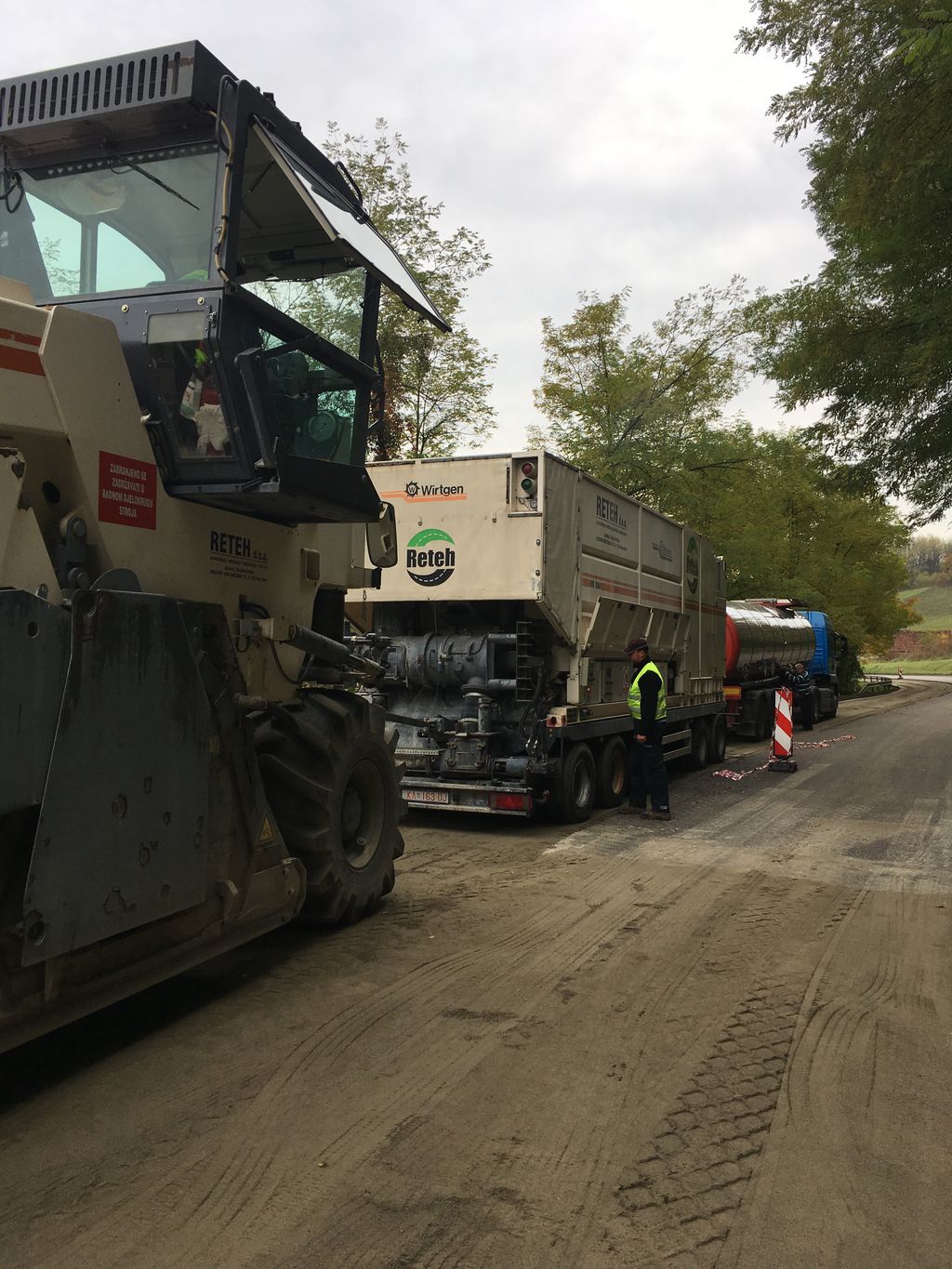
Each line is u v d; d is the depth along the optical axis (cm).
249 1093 366
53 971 356
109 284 445
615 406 2362
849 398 1495
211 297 417
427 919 606
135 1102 359
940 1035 430
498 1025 435
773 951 550
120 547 415
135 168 446
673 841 867
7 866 341
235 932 468
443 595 925
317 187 482
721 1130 340
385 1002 462
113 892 378
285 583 541
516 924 597
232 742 459
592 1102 361
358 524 634
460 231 1938
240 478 436
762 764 1477
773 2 1232
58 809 350
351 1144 328
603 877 729
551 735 916
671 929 591
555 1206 292
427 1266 262
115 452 412
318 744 543
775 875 736
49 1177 306
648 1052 407
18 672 335
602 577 1023
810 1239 276
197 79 428
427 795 930
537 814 1012
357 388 525
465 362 1991
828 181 1348
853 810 1042
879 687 4238
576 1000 467
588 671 988
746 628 1805
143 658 395
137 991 404
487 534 909
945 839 876
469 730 923
